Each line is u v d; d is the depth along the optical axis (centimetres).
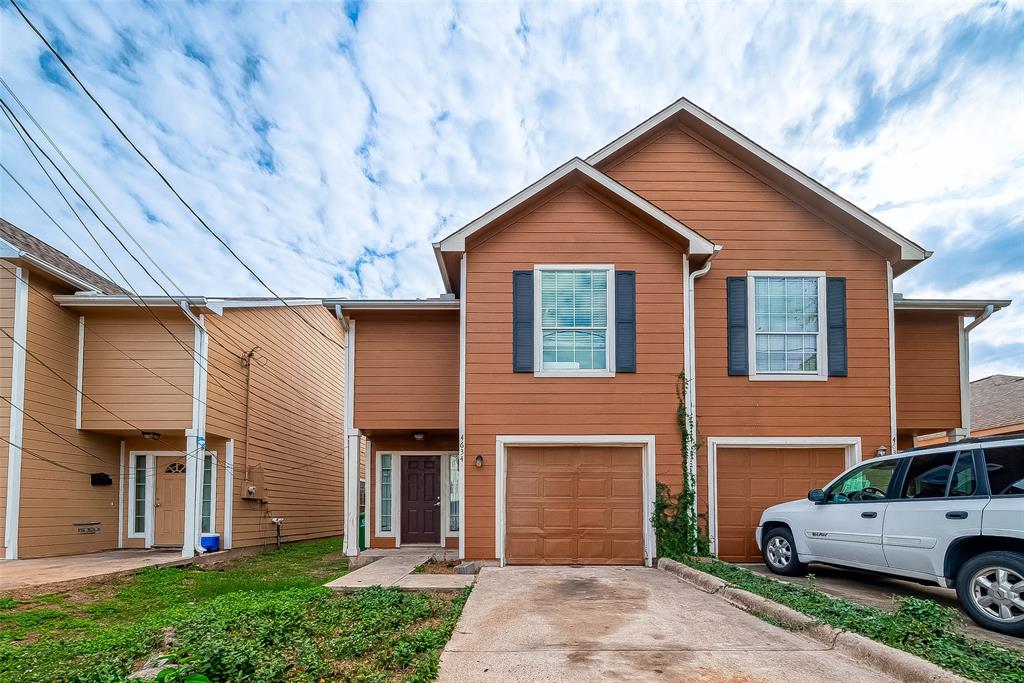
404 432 1291
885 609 646
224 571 1105
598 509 982
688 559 909
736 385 1060
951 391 1155
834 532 769
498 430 985
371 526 1323
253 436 1496
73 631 655
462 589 780
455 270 1081
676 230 998
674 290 1023
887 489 721
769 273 1096
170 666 451
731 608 650
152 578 988
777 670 452
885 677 437
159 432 1295
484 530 962
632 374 1003
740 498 1042
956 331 1171
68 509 1210
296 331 1800
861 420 1057
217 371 1330
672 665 463
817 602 621
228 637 543
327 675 460
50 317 1192
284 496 1688
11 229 1288
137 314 1270
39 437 1152
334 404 2175
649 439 988
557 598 702
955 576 629
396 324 1214
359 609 666
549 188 1021
